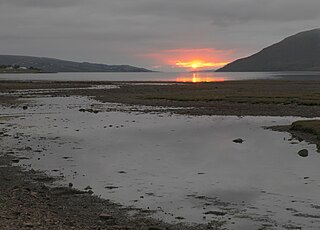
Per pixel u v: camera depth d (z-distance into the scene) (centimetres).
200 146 2878
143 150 2712
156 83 14575
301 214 1470
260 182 1923
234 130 3700
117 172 2119
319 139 3120
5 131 3566
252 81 15262
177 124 4106
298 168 2211
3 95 8362
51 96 8212
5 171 2142
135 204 1602
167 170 2159
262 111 5291
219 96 7338
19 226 1223
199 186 1855
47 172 2125
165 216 1460
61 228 1249
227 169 2191
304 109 5391
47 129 3716
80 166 2256
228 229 1324
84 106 6153
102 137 3259
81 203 1608
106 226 1327
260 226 1351
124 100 7194
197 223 1383
